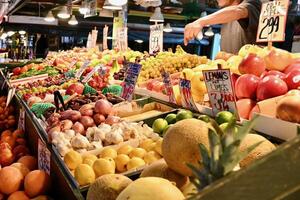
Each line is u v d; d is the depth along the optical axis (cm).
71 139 181
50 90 344
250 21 279
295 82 148
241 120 152
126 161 147
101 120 208
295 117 127
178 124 107
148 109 235
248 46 212
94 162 141
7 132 293
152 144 161
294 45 605
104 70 351
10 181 168
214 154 63
